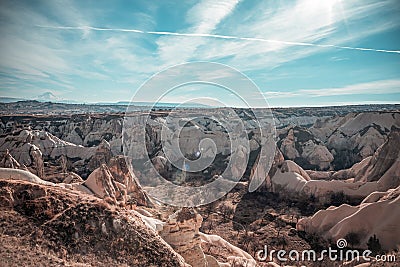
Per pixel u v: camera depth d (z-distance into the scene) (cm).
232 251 1286
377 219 1573
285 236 1700
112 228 860
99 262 758
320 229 1728
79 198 962
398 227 1468
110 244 818
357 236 1554
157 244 848
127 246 822
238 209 2116
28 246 752
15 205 884
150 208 1336
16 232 791
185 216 973
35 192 934
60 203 913
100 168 1694
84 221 859
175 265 796
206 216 1931
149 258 800
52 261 715
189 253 944
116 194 1631
